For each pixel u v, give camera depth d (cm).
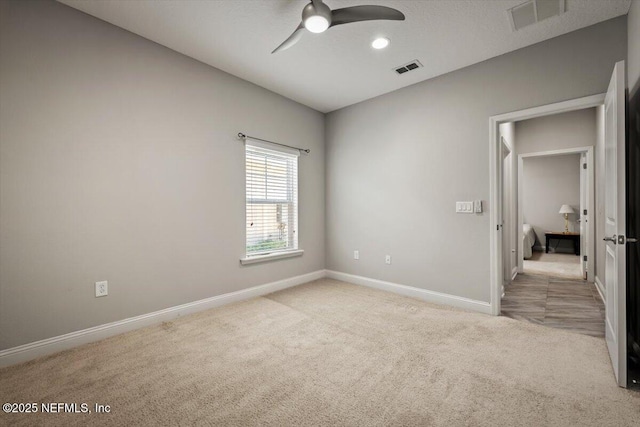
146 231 257
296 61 293
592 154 417
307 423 142
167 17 227
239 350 214
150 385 172
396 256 359
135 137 250
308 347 219
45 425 141
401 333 243
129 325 247
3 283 192
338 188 425
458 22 229
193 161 289
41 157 205
